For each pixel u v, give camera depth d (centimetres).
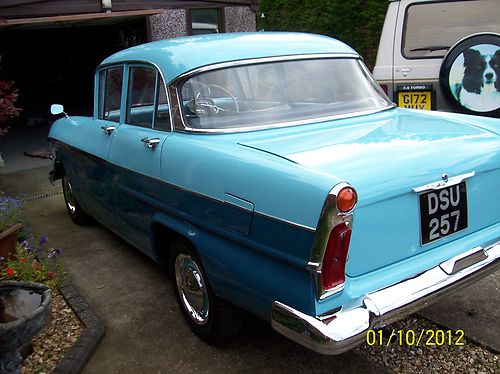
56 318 354
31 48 1413
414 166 250
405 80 535
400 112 363
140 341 327
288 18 1425
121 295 389
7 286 270
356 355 298
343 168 239
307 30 1373
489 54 465
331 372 285
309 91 343
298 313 226
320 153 258
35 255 457
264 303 249
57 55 1443
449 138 285
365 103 359
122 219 400
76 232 530
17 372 248
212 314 297
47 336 333
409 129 307
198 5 1048
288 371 288
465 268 262
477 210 280
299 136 295
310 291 222
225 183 261
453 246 268
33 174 786
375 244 239
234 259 262
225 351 310
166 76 331
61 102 1456
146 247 375
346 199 211
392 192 239
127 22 1083
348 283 233
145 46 384
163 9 980
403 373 281
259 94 330
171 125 326
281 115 326
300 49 359
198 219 286
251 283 253
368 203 232
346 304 229
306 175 225
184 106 319
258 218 241
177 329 338
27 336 237
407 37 536
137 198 356
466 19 520
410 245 252
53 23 932
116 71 401
